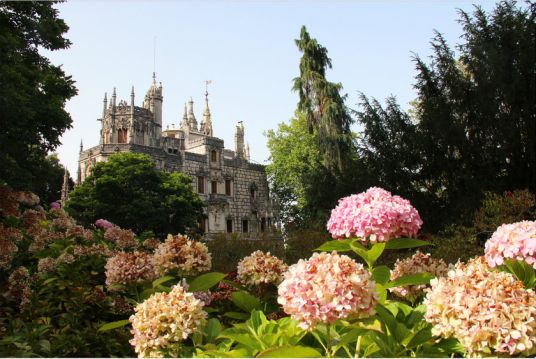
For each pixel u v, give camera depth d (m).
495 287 3.45
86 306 7.09
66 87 15.18
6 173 12.85
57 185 59.97
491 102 18.53
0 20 13.59
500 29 19.17
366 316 3.60
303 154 48.34
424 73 22.08
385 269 4.61
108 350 6.40
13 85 11.80
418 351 4.41
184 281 6.63
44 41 14.98
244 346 4.41
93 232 10.77
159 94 57.03
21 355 5.69
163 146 56.50
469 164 20.05
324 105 39.12
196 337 4.79
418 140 21.16
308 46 40.41
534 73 18.03
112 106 52.22
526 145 18.80
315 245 17.42
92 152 51.53
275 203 55.91
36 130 14.04
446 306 3.52
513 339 3.26
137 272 6.20
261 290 6.66
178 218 43.44
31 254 9.12
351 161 25.77
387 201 4.99
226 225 60.19
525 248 4.25
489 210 13.25
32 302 7.07
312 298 3.46
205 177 58.81
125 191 40.66
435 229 20.44
